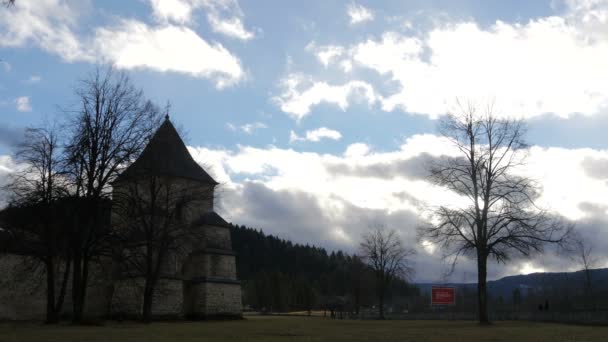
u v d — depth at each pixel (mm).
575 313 44156
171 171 53062
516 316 54844
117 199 41188
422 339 22719
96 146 38906
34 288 52094
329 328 34469
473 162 40250
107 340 21578
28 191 39406
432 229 40688
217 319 56125
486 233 39375
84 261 39406
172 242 49312
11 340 21078
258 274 162125
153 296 53094
